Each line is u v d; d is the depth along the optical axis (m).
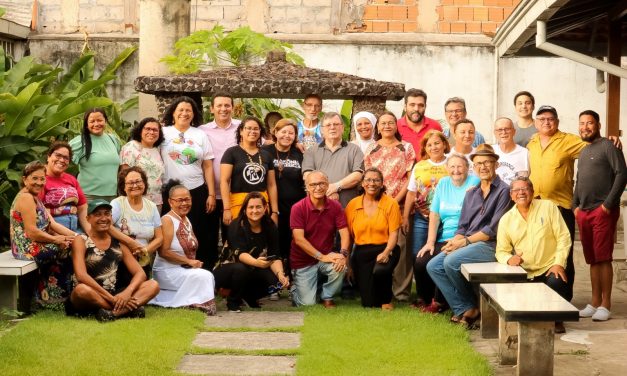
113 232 8.27
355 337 7.53
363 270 8.73
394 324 7.95
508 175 8.77
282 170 9.30
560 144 8.76
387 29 14.20
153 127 9.09
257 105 13.16
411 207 8.98
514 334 6.96
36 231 8.19
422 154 9.05
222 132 9.51
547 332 6.46
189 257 8.81
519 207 8.02
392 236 8.70
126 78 14.35
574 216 8.83
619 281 10.25
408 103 9.55
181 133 9.27
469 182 8.63
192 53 12.52
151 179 9.13
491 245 8.23
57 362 6.70
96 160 9.32
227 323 8.12
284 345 7.39
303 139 9.94
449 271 8.09
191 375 6.57
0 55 12.06
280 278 8.66
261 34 12.76
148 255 8.52
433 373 6.57
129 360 6.77
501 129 8.76
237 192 9.12
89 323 7.86
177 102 9.28
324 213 8.82
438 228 8.77
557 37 11.50
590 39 11.51
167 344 7.22
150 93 10.23
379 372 6.62
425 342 7.36
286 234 9.38
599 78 11.81
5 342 7.15
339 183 9.16
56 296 8.37
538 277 7.96
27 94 10.61
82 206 8.91
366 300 8.77
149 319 8.02
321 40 14.13
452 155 8.63
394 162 9.15
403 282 9.14
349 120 13.04
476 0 14.06
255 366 6.83
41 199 8.58
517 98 9.63
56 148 8.66
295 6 14.31
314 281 8.89
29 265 8.12
